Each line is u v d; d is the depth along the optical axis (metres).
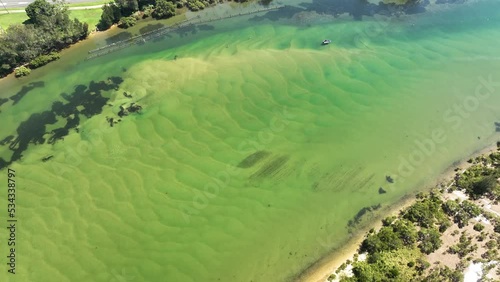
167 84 40.62
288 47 45.28
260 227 29.55
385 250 27.09
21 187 32.28
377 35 47.34
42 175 33.16
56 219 30.22
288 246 28.55
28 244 28.81
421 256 26.84
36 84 41.66
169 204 30.89
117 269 27.48
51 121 37.72
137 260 27.89
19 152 35.16
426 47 45.69
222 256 28.06
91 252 28.38
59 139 36.03
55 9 46.75
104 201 31.25
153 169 33.28
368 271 25.75
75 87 41.06
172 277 27.06
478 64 43.38
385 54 44.50
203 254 28.14
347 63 43.03
